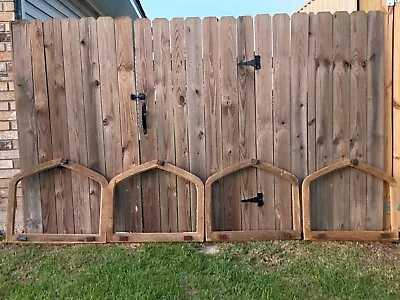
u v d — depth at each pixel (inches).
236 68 135.0
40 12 173.8
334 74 135.3
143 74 135.5
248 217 140.9
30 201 140.7
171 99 136.5
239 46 134.3
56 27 134.2
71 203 140.8
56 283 109.1
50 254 128.6
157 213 141.1
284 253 127.6
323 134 137.5
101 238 136.6
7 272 116.6
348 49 134.2
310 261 121.6
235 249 130.6
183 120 137.3
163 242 136.5
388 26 133.3
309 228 137.1
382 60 134.4
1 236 141.8
